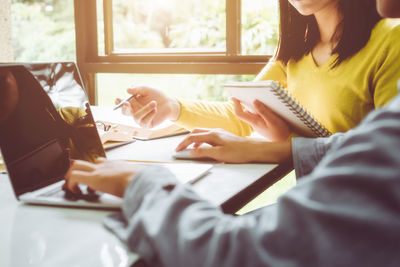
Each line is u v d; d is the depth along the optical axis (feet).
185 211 1.66
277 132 4.06
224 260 1.43
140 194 1.92
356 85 4.01
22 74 2.87
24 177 2.60
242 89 3.82
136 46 16.48
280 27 4.74
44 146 2.85
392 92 3.72
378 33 3.93
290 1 4.34
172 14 13.98
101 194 2.47
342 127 4.20
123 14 16.47
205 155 3.51
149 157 3.70
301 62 4.63
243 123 4.70
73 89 3.38
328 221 1.23
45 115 2.95
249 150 3.46
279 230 1.34
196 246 1.50
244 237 1.43
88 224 2.10
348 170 1.24
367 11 3.98
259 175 3.09
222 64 7.30
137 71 7.86
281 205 1.41
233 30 7.25
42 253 1.75
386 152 1.18
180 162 3.52
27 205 2.44
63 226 2.08
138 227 1.73
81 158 3.18
